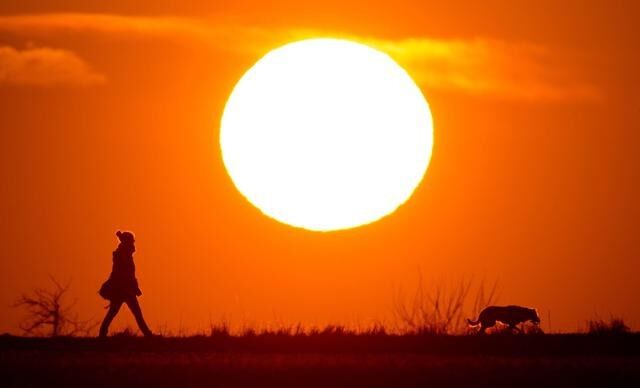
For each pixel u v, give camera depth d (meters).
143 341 114.62
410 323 122.69
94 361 97.62
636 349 108.75
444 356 103.44
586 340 112.31
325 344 112.31
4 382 85.88
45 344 113.62
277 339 114.44
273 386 84.12
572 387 82.88
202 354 105.75
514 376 86.94
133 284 121.81
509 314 127.00
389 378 86.81
